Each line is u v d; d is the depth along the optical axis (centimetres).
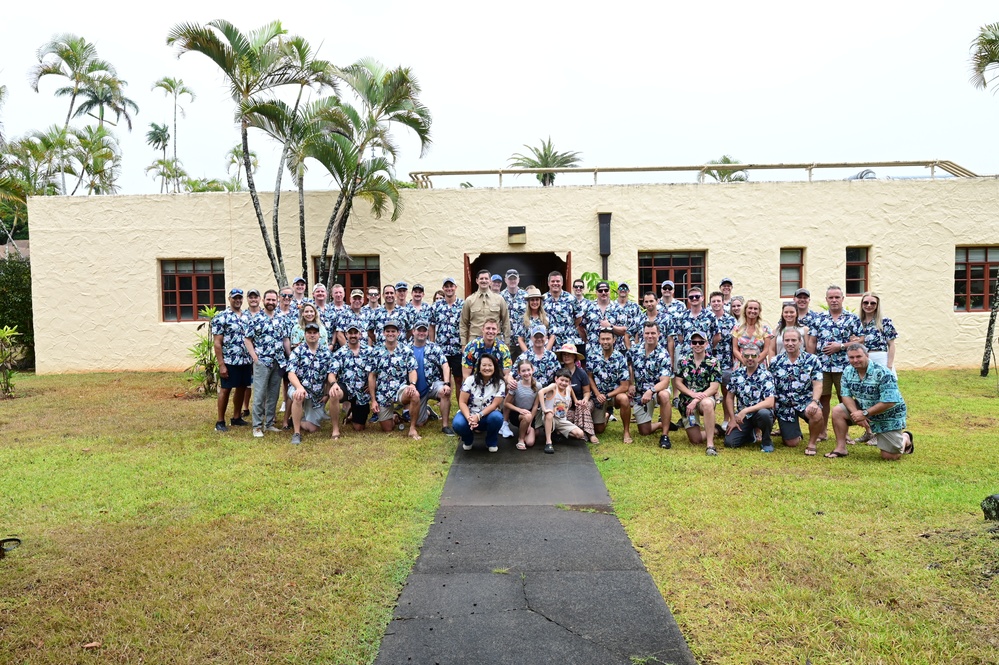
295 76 1078
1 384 1033
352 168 1112
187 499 509
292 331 752
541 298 802
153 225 1280
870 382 604
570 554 403
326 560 393
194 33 1005
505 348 689
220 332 745
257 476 570
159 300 1295
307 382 721
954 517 434
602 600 343
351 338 739
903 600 329
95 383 1148
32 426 791
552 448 659
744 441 682
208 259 1299
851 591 343
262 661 291
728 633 308
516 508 492
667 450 664
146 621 322
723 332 763
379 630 316
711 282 1245
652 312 764
